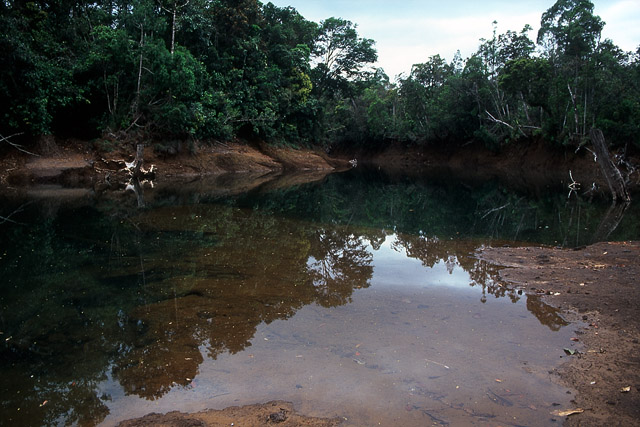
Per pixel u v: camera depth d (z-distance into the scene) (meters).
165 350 4.12
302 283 6.20
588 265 7.00
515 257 7.75
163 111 22.22
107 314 5.00
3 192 15.61
